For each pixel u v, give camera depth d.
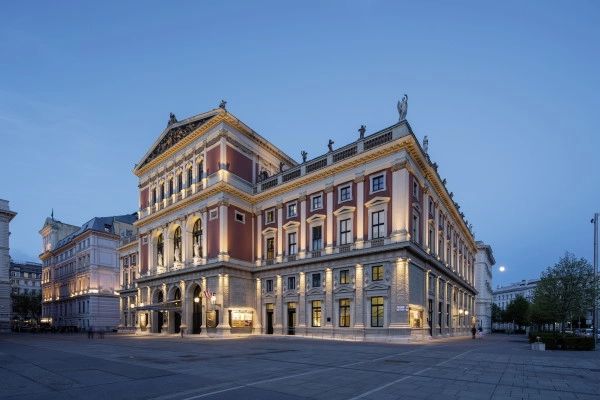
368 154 37.72
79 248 88.56
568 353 24.08
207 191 47.62
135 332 60.19
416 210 37.69
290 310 43.81
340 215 39.94
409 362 18.28
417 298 36.12
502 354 22.62
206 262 47.03
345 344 29.81
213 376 14.20
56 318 96.19
